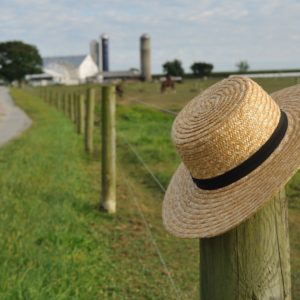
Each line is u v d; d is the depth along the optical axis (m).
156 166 11.08
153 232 6.82
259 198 2.11
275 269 2.14
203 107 2.37
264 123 2.24
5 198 7.76
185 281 5.29
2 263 5.13
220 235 2.19
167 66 88.12
